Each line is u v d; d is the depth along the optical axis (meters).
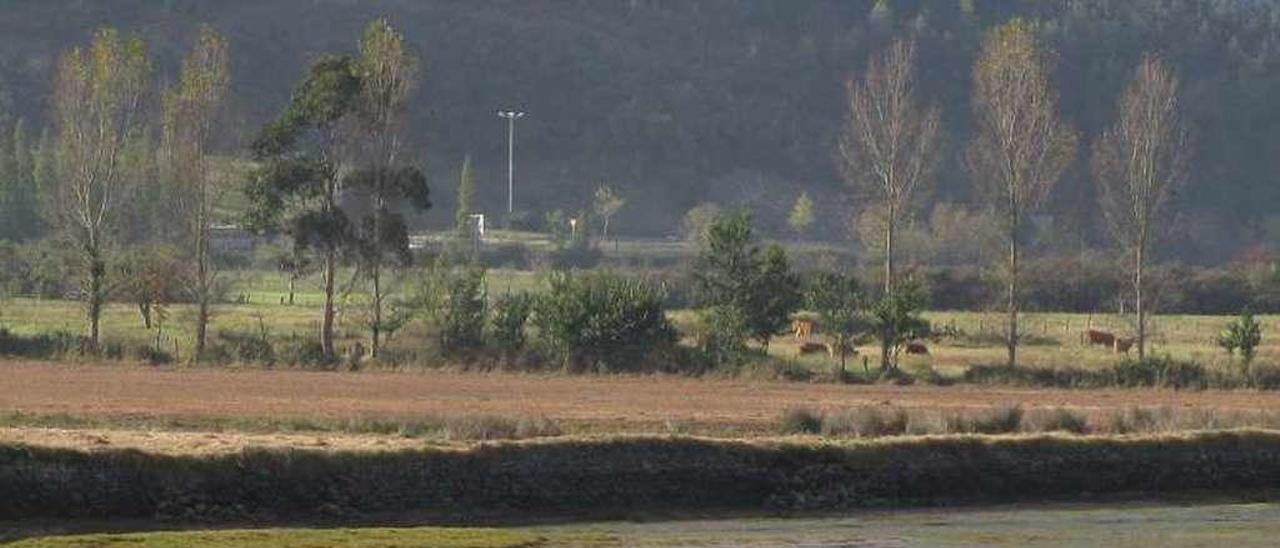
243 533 136.88
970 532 149.38
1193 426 188.12
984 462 168.50
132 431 170.38
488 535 141.12
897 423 184.25
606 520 152.88
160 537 133.75
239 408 197.38
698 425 185.38
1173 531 151.50
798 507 159.62
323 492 147.38
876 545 141.50
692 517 154.88
